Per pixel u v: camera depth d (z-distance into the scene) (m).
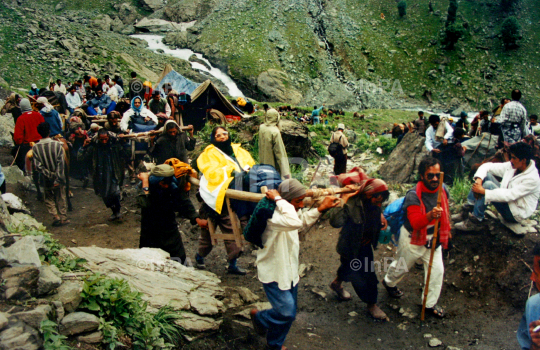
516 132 6.80
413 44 60.31
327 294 4.82
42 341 2.52
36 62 34.78
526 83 53.19
